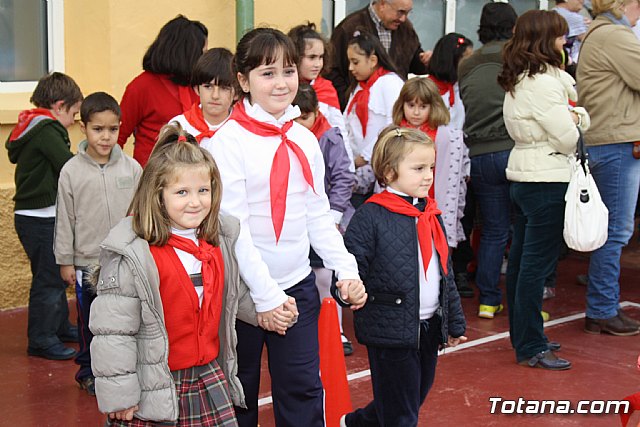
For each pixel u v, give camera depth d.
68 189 4.84
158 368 3.02
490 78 6.21
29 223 5.35
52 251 5.38
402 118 5.95
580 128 5.29
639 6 5.93
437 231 3.93
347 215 5.68
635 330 6.14
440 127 6.05
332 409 4.39
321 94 5.64
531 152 5.30
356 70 6.16
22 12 6.41
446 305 3.90
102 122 4.83
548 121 5.15
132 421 3.06
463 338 4.12
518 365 5.55
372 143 6.11
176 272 3.05
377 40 6.16
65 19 6.55
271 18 7.16
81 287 4.84
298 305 3.70
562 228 5.32
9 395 4.87
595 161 5.93
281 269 3.64
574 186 5.21
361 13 7.25
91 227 4.86
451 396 5.02
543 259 5.38
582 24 8.33
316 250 3.79
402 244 3.84
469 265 7.52
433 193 6.16
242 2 6.71
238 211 3.52
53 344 5.45
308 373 3.71
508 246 8.20
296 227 3.65
